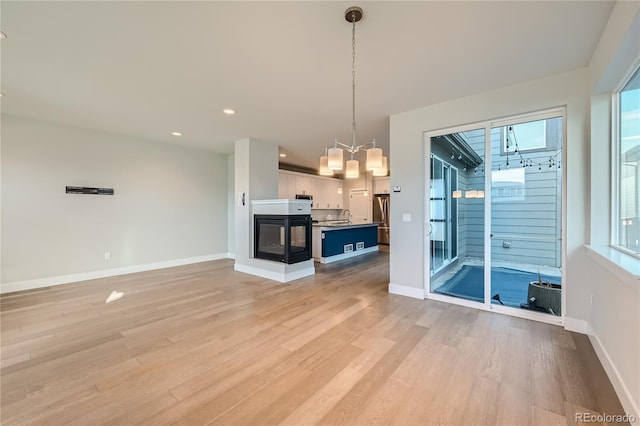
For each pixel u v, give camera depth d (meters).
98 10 1.77
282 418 1.55
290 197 7.73
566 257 2.62
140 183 5.26
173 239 5.78
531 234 2.95
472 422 1.51
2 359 2.15
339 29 1.97
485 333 2.58
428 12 1.79
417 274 3.62
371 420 1.53
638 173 1.87
